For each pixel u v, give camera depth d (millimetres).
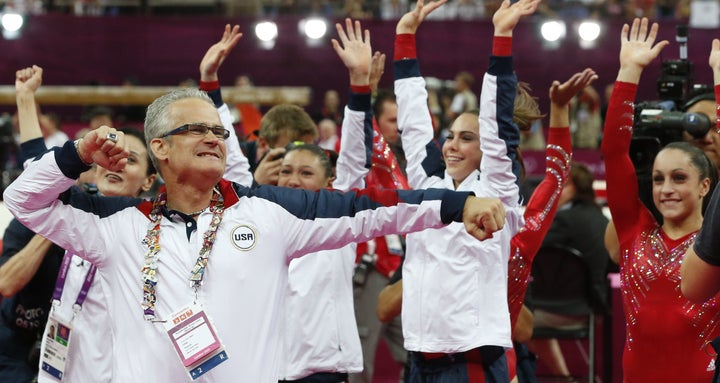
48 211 3564
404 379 5410
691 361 4613
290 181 5516
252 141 7305
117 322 3596
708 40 16297
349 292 5543
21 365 5207
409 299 4812
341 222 3633
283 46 17438
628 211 4941
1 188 11727
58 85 17438
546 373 7938
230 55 17453
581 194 7387
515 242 5141
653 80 15852
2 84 17344
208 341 3449
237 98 11789
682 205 4707
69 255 4660
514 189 4742
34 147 4562
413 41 5219
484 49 17328
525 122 5328
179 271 3543
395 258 7145
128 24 17438
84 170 3494
